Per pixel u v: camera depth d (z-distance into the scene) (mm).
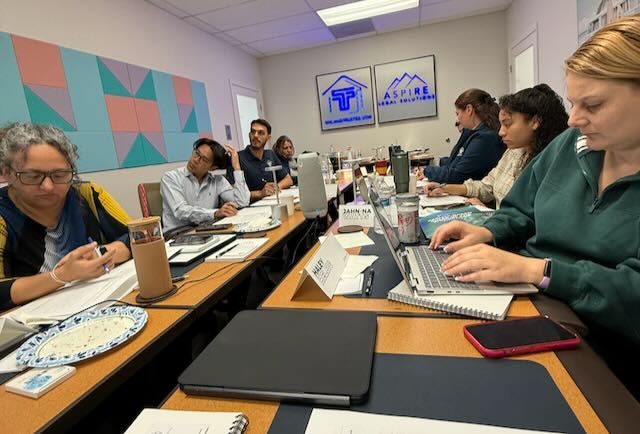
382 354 568
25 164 1020
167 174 2404
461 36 5031
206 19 3992
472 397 453
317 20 4406
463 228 998
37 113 2383
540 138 1567
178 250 1235
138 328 702
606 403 427
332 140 5840
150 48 3469
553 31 3363
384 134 5602
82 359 607
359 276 888
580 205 819
